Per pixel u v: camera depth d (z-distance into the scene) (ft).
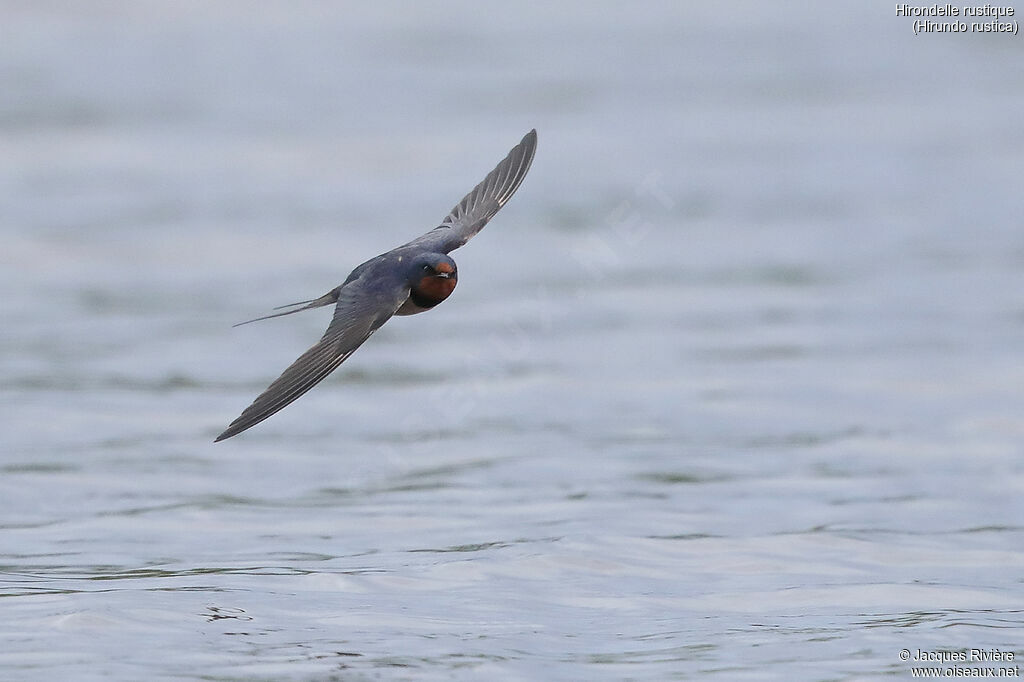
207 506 40.11
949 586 32.45
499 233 87.76
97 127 118.21
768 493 41.22
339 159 107.65
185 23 164.35
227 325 66.18
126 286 73.77
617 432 48.83
